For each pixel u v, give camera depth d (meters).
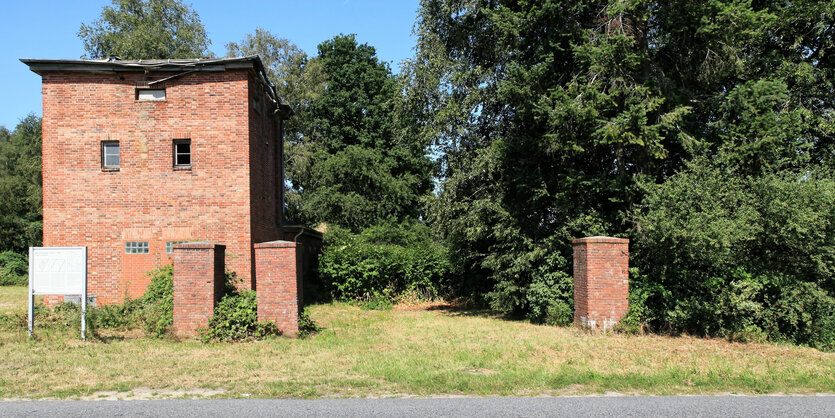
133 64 16.42
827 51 16.72
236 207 16.73
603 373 8.42
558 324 14.54
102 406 6.60
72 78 16.70
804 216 11.84
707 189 12.55
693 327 13.11
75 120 16.67
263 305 12.15
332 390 7.46
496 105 18.38
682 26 14.02
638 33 14.84
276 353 10.30
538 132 15.55
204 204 16.69
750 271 13.10
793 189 12.22
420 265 22.59
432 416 6.10
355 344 11.51
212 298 11.77
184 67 16.64
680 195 12.52
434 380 7.92
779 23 15.21
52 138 16.62
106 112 16.72
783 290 12.74
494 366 9.10
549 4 14.37
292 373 8.49
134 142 16.70
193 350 10.48
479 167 16.41
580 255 13.49
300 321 12.67
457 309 20.28
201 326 11.72
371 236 26.19
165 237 16.58
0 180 42.34
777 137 13.05
